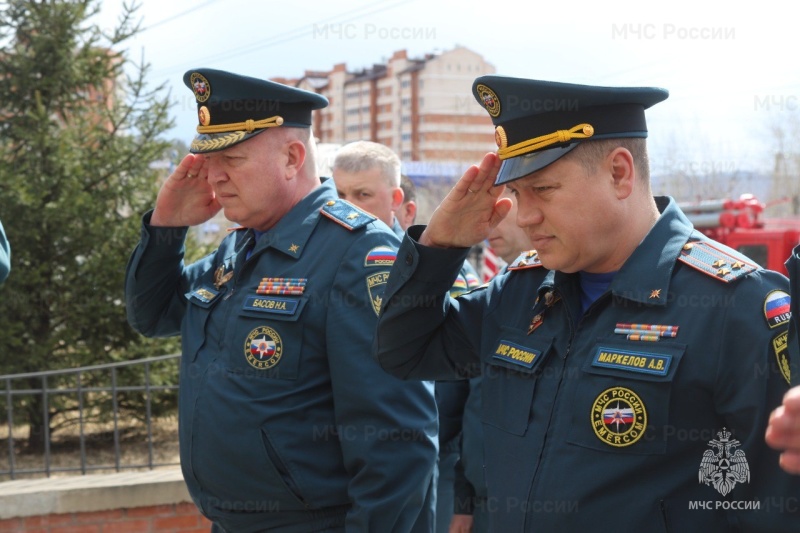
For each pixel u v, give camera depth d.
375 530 2.46
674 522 1.73
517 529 1.87
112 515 4.29
